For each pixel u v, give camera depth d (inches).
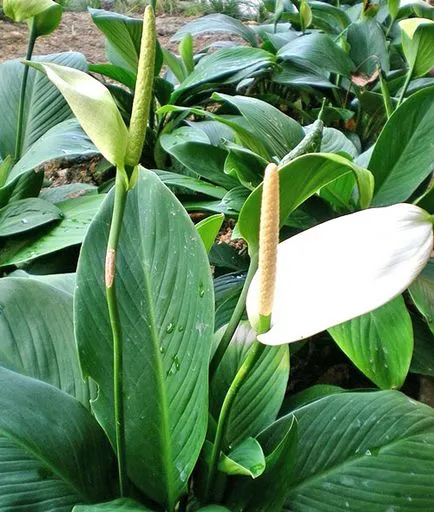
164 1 121.6
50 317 27.1
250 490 23.4
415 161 38.0
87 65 52.2
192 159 42.4
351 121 63.3
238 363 27.9
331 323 14.4
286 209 22.5
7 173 41.7
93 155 61.1
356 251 15.3
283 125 41.4
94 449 23.3
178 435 22.8
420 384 36.8
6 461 21.2
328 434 24.3
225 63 56.7
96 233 25.1
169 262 24.9
